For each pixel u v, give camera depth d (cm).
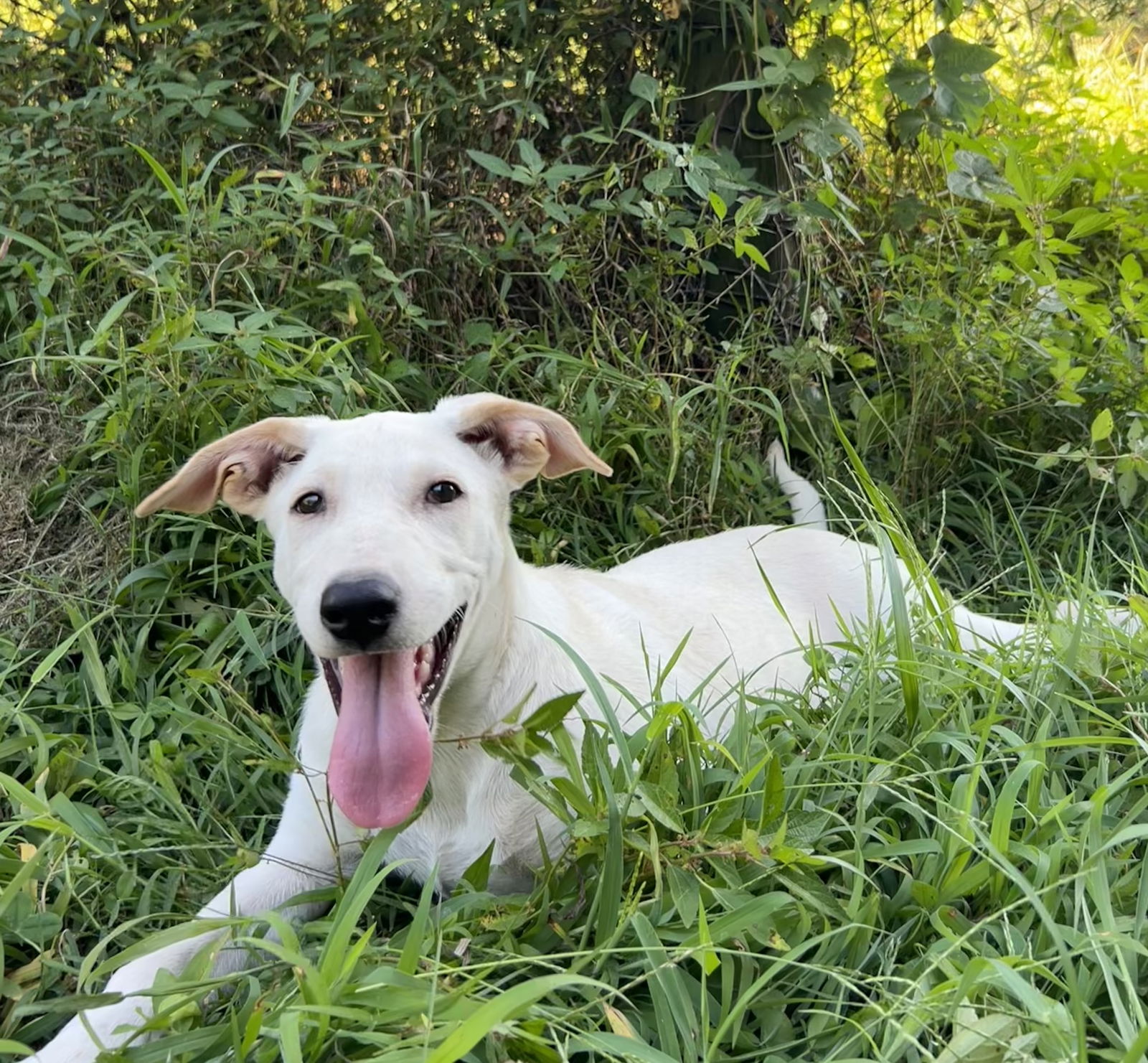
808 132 102
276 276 98
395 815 59
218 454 70
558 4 110
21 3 118
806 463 114
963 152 103
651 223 102
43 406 99
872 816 65
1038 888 55
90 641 82
